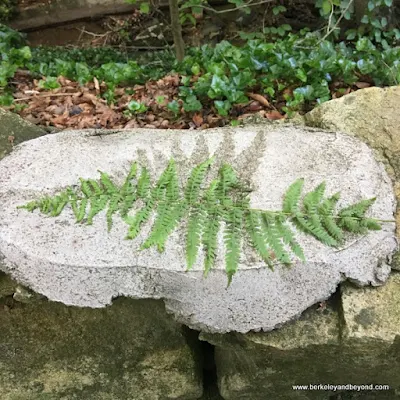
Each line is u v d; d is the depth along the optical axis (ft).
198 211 2.03
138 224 2.06
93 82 4.10
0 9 6.86
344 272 2.00
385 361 2.12
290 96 3.45
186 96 3.48
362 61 3.57
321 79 3.54
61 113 3.73
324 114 2.52
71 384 2.72
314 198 2.06
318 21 6.23
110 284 2.06
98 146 2.37
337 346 2.02
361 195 2.12
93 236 2.09
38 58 5.89
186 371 2.70
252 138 2.34
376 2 5.05
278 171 2.20
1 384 2.72
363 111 2.47
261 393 2.51
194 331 2.69
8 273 2.12
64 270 2.06
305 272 2.00
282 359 2.17
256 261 1.99
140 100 3.79
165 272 2.01
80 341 2.69
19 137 2.65
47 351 2.71
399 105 2.44
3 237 2.11
